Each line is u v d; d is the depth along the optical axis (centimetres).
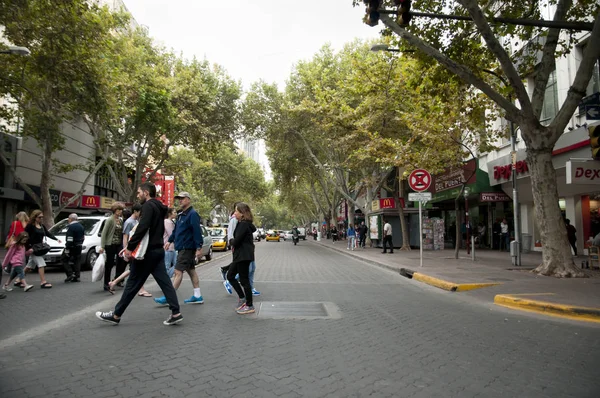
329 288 973
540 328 594
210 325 591
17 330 553
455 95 1388
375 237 2797
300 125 3231
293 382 374
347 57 2673
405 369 412
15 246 888
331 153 3331
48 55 1267
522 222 2111
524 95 1031
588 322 637
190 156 4288
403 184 3541
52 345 483
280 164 3894
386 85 1819
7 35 1415
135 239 555
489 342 515
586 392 357
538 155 1076
